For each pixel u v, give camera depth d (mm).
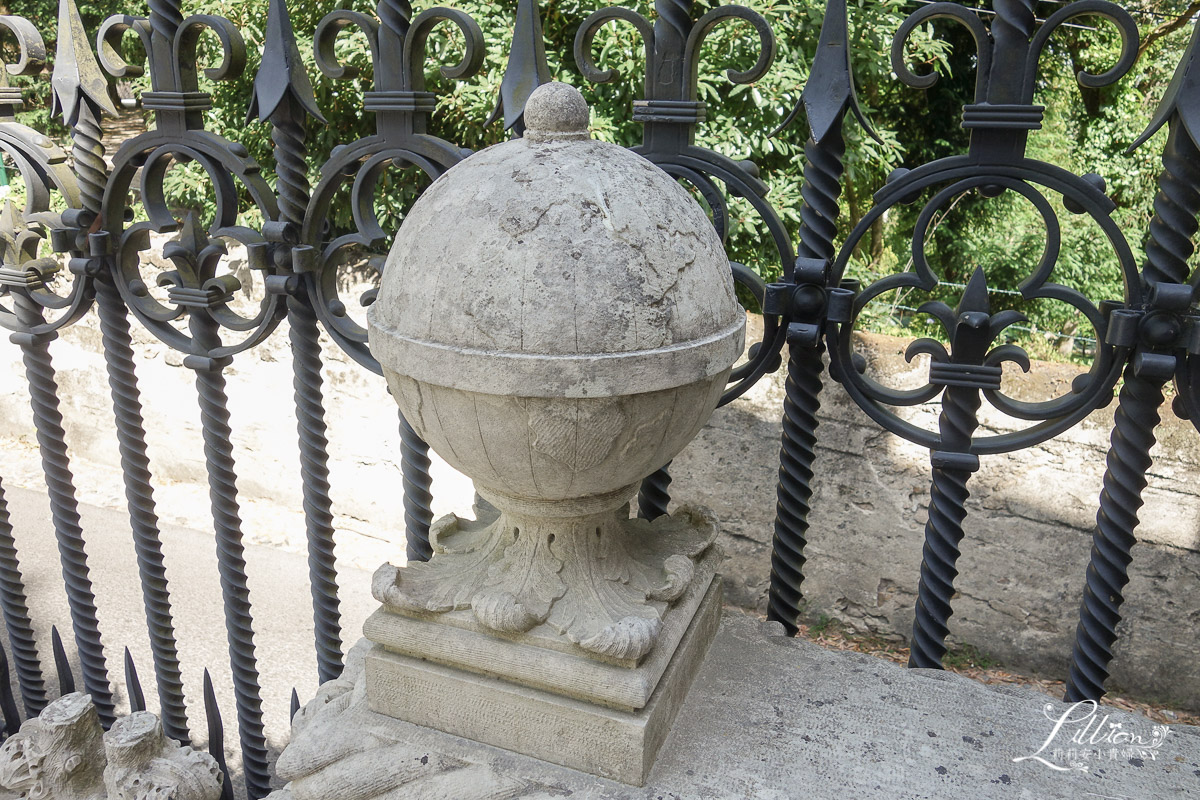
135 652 4277
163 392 5621
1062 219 8031
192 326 1994
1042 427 1689
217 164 1874
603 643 1457
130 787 2107
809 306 1739
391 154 1770
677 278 1362
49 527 5391
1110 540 1690
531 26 1703
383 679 1664
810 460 1881
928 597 1849
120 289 2025
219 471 2102
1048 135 8062
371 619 1643
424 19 1666
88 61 1937
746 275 1779
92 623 2512
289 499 5543
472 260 1323
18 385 6176
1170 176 1482
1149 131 1477
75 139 1960
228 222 1903
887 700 1734
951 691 1769
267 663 4219
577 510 1562
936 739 1636
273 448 5449
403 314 1398
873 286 1694
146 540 2275
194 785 2146
